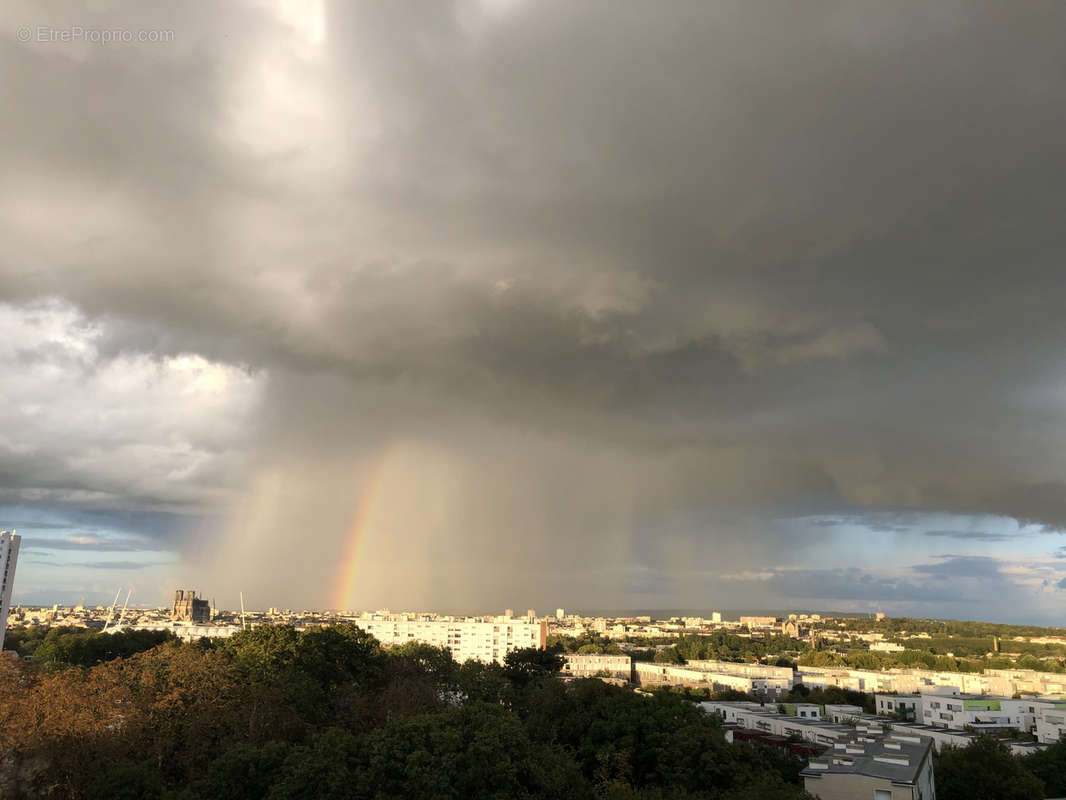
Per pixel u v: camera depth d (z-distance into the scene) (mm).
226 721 80062
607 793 77062
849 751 92000
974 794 99062
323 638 123625
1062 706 170125
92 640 196000
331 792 59812
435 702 121750
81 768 66312
